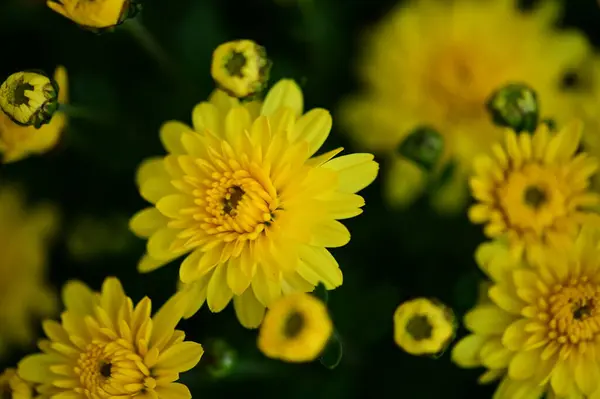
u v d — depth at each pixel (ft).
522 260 1.24
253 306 1.21
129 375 1.20
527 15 1.41
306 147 1.20
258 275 1.20
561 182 1.24
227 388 1.34
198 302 1.21
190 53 1.38
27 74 1.24
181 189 1.22
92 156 1.39
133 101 1.39
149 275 1.33
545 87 1.38
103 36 1.41
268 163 1.21
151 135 1.38
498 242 1.24
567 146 1.25
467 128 1.38
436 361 1.32
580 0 1.41
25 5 1.41
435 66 1.39
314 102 1.40
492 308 1.23
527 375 1.22
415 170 1.37
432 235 1.35
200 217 1.21
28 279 1.39
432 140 1.29
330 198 1.20
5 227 1.41
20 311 1.38
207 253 1.21
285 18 1.41
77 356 1.22
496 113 1.27
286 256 1.20
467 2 1.40
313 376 1.33
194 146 1.22
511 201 1.24
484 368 1.31
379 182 1.39
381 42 1.41
